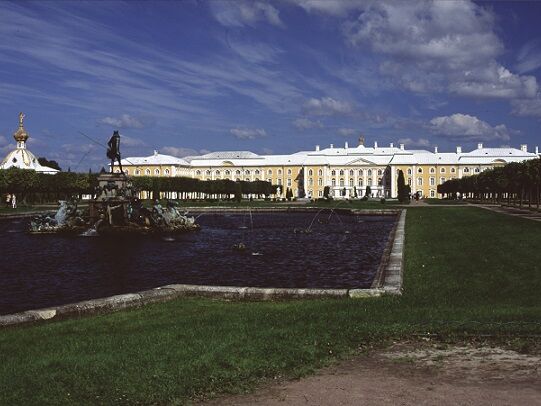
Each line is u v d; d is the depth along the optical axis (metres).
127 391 8.54
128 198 50.56
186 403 8.26
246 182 152.50
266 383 8.98
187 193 154.88
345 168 177.25
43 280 25.17
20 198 116.62
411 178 172.50
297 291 16.84
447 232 37.91
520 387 8.54
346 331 11.64
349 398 8.25
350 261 30.94
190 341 11.11
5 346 11.30
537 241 29.22
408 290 16.78
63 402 8.20
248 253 35.28
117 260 31.98
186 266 29.44
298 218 77.75
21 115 146.00
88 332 12.45
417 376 9.16
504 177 93.38
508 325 11.64
